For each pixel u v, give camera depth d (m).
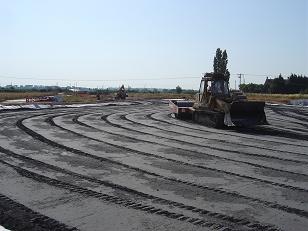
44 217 6.31
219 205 6.98
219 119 18.48
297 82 95.25
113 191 7.76
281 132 17.73
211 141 14.52
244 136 16.06
